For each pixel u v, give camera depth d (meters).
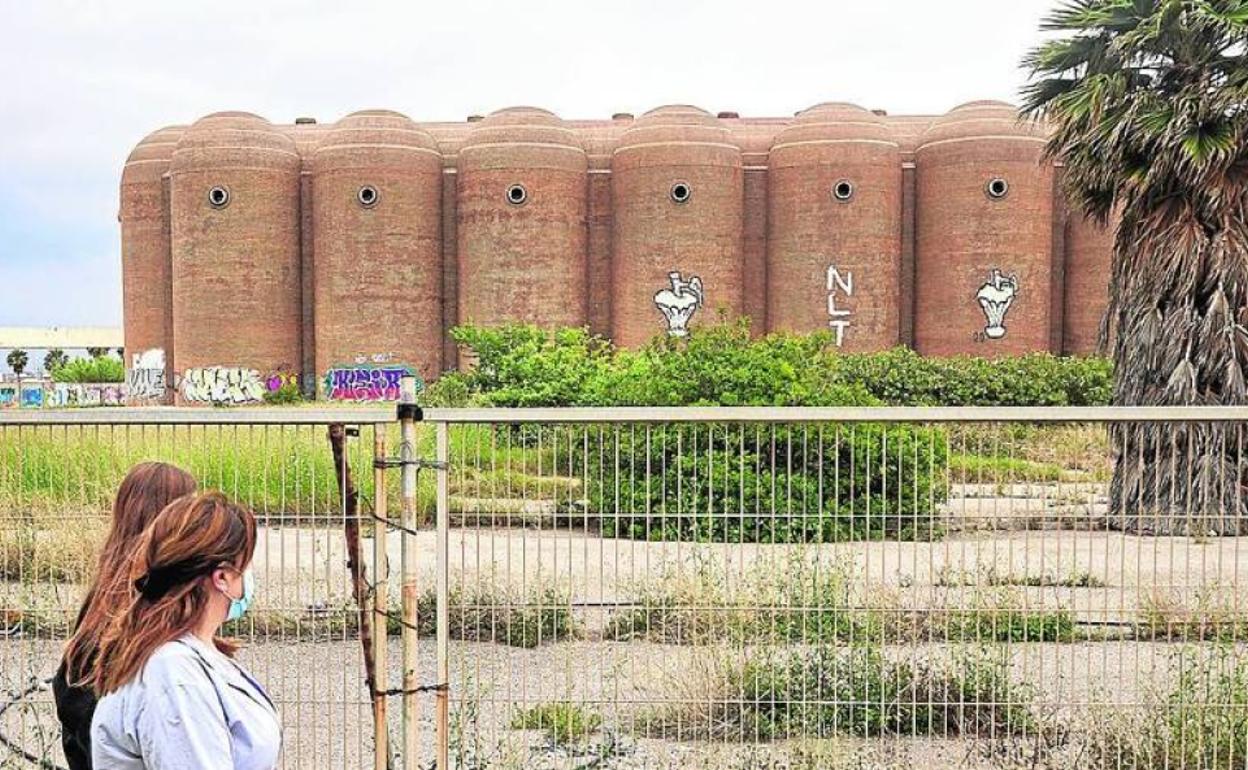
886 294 38.22
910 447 5.22
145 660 2.54
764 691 5.42
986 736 5.61
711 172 38.66
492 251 39.16
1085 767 5.30
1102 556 5.75
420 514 6.92
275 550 7.02
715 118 40.41
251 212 39.78
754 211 40.06
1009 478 5.09
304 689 6.68
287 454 5.48
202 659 2.60
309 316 41.03
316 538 5.70
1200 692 5.23
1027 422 4.62
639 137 39.16
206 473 5.08
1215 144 14.11
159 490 2.92
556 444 5.08
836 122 38.53
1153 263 15.10
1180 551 5.31
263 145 40.12
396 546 7.73
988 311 37.31
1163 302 15.16
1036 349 37.47
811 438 5.39
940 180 38.09
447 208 41.19
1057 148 16.11
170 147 43.06
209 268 39.56
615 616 5.45
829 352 17.97
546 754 5.65
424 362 39.75
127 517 2.88
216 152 39.69
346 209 39.34
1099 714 5.28
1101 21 15.31
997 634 5.26
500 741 5.79
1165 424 5.08
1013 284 37.28
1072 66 16.06
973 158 37.44
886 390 31.58
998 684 5.50
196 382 39.47
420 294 39.75
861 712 5.49
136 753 2.54
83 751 2.66
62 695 2.70
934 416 4.49
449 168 41.44
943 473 5.19
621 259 39.41
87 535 5.12
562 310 39.44
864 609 5.12
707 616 5.34
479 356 32.28
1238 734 5.22
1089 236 38.56
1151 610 5.25
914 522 5.08
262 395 39.69
